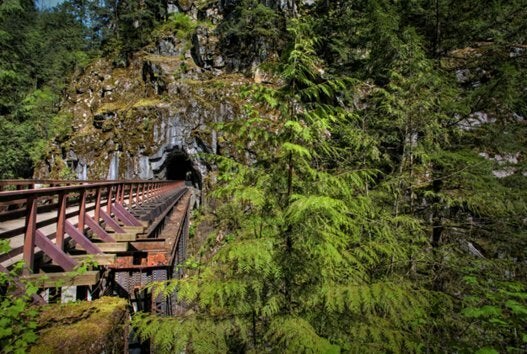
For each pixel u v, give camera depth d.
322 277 2.93
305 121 3.03
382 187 5.51
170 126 32.25
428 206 6.07
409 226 5.12
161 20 46.00
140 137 33.00
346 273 3.11
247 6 35.00
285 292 2.94
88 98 40.16
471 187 5.83
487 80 6.49
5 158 20.62
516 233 5.74
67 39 55.47
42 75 41.53
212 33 38.25
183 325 2.64
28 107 22.02
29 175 32.28
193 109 32.06
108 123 34.88
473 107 5.95
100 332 2.34
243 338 2.67
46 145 33.97
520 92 5.78
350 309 2.74
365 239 4.07
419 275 5.28
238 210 3.19
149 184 17.70
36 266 4.32
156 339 2.55
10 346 2.08
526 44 6.16
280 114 3.08
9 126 20.81
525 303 3.51
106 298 2.96
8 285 3.07
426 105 5.17
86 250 4.89
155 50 41.81
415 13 7.09
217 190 3.04
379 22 6.03
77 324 2.44
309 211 2.76
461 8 6.49
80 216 5.43
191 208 28.23
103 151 33.53
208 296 2.61
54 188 4.32
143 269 5.75
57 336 2.25
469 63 6.64
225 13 41.81
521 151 5.78
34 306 2.73
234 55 36.06
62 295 4.68
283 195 3.06
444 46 6.98
